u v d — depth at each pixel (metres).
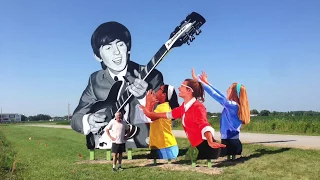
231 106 10.32
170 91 10.80
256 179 7.69
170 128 10.59
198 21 11.05
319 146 13.03
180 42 11.21
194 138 9.38
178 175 8.36
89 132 12.06
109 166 10.32
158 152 10.52
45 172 9.46
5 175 9.05
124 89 12.09
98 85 12.26
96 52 12.38
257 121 28.16
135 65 12.27
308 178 7.66
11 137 25.14
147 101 10.74
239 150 10.31
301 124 24.19
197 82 9.44
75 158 12.53
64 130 33.81
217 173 8.55
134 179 8.19
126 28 12.37
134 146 11.92
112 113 12.08
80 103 12.31
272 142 15.41
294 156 10.23
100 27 12.35
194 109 9.35
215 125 28.80
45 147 16.70
